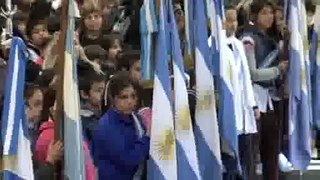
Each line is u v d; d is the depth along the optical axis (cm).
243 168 1809
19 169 1230
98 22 1806
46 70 1560
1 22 1833
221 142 1647
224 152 1656
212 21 1638
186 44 1594
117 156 1438
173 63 1509
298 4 1894
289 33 1873
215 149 1575
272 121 1880
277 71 1825
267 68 1823
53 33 1727
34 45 1728
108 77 1608
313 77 2034
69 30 1337
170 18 1516
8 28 1808
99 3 1930
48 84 1516
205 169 1573
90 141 1482
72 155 1297
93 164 1422
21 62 1240
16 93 1231
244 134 1778
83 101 1530
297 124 1889
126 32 1970
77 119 1311
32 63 1608
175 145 1483
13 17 1827
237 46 1736
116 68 1722
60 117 1323
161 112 1469
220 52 1645
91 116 1512
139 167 1464
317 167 2006
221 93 1645
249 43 1800
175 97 1499
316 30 2053
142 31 1499
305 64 1938
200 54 1568
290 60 1864
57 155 1310
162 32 1485
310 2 2100
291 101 1870
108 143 1433
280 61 1856
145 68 1505
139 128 1469
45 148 1340
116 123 1446
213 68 1642
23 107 1241
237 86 1709
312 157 2034
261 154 1889
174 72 1503
